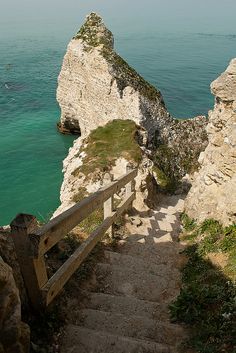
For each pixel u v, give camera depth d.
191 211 11.56
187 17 181.38
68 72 30.22
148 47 91.38
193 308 6.79
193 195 11.90
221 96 10.02
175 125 24.03
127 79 25.39
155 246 10.23
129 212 12.00
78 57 28.45
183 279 8.34
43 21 162.62
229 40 104.19
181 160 22.52
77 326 6.25
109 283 8.09
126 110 23.16
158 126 22.95
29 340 4.96
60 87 31.73
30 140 32.59
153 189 14.61
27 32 119.81
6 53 78.19
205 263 8.64
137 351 5.83
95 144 17.23
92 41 28.22
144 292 7.91
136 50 87.00
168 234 10.97
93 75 26.73
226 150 10.08
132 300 7.33
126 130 18.47
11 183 25.06
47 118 38.22
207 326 6.27
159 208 13.58
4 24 145.12
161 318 6.97
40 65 66.19
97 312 6.76
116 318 6.65
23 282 5.81
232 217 9.52
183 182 17.80
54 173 26.69
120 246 10.13
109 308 7.12
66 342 5.91
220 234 9.51
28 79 54.84
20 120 37.38
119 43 97.62
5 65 64.94
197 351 5.81
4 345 4.52
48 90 49.00
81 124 30.92
